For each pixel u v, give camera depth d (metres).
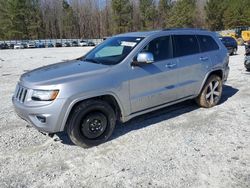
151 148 4.38
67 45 63.00
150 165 3.89
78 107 4.21
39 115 4.08
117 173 3.72
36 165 3.97
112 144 4.55
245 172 3.66
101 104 4.41
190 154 4.16
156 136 4.82
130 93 4.70
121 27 91.81
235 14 82.25
